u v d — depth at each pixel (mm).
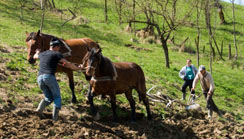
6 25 22328
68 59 9625
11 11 29391
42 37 8969
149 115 10094
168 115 10828
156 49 28594
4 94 9008
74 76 12820
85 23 32312
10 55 13398
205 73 11367
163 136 9273
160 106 11617
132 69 9555
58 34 24734
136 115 10289
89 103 9594
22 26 23812
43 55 7590
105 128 8648
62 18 32688
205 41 37969
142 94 10023
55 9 35156
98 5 43844
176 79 18422
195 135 9812
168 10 22469
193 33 39625
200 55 31297
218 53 34375
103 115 9406
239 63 30891
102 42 26219
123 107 10406
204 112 12383
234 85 21141
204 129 10305
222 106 15305
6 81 10172
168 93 14711
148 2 21188
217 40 39406
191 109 11523
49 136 7527
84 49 10250
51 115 8562
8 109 8211
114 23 36469
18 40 17797
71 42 10016
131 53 24047
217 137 9945
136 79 9742
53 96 7699
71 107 9430
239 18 49594
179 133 9711
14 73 11227
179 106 12141
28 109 8406
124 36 30844
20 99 9008
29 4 34719
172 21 21312
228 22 46875
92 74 8148
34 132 7469
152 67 20234
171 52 29297
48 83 7441
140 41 30328
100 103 10328
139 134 8914
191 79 13805
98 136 8094
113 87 8836
